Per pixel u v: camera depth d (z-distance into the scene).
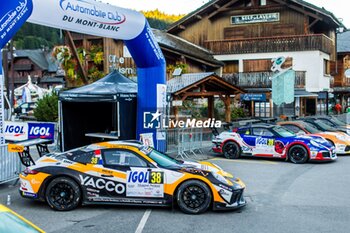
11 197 9.87
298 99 33.34
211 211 8.61
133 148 8.83
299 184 11.48
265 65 34.38
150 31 13.66
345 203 9.31
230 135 16.69
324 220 7.97
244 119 26.20
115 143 9.04
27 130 15.36
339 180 12.05
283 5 34.34
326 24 36.31
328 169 14.09
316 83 33.09
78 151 8.90
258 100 31.52
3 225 3.42
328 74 36.38
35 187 8.65
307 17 33.69
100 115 17.41
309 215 8.33
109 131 16.81
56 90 27.03
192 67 32.41
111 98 14.51
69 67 27.52
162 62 14.28
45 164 8.80
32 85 35.84
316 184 11.47
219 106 28.83
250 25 35.62
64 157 8.87
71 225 7.63
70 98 15.05
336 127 22.11
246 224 7.71
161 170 8.52
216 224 7.70
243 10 35.75
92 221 7.88
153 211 8.60
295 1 33.22
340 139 18.03
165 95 14.53
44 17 10.41
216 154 17.75
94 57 28.59
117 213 8.44
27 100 34.91
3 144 10.79
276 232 7.25
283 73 24.80
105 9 11.91
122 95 14.53
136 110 14.87
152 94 14.20
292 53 33.62
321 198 9.80
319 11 32.75
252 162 15.69
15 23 9.66
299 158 15.45
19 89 36.88
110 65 28.25
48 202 8.59
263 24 35.19
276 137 15.93
